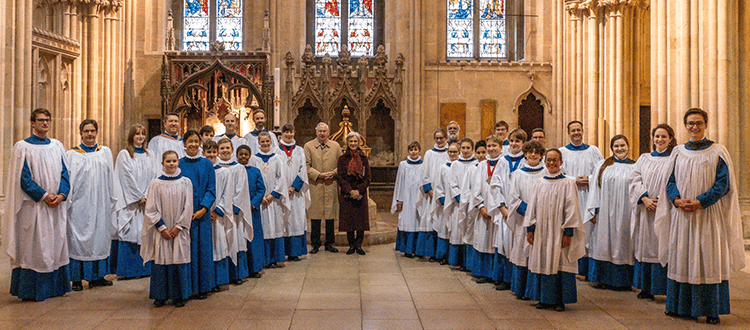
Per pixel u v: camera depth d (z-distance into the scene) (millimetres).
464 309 6305
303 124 18438
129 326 5613
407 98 18062
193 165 6777
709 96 9883
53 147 6766
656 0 11266
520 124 18438
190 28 18938
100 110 16391
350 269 8586
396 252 10211
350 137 9820
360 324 5727
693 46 10102
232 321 5805
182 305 6387
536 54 18578
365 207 9852
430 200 9352
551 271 6168
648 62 17375
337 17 19297
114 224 7754
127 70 17344
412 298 6805
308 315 6047
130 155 7902
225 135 9664
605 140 15562
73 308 6281
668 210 6008
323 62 17844
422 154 18172
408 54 18094
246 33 18547
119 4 16641
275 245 8750
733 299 6629
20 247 6520
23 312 6098
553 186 6223
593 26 15648
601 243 7266
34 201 6523
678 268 5828
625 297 6871
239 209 7539
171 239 6297
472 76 18312
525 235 6598
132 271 7891
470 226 8086
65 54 15203
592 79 15680
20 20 11336
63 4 15734
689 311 5863
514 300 6699
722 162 5719
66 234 6945
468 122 18281
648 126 17562
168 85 16891
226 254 7164
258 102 16984
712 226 5719
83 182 7133
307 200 9414
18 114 11336
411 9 18078
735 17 9828
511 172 7152
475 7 19297
